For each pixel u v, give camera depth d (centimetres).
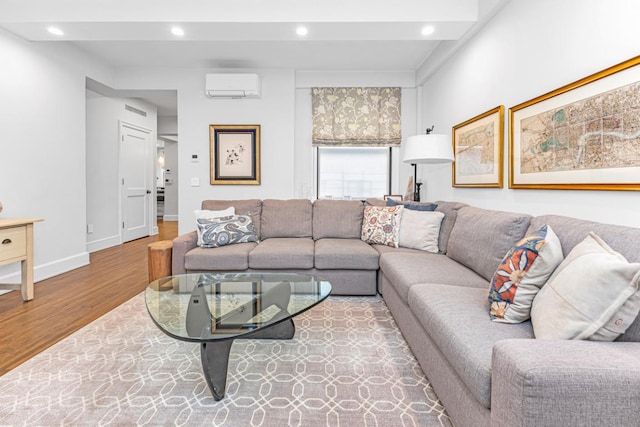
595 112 172
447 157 300
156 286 220
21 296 286
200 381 166
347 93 455
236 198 446
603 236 131
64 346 200
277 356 191
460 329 129
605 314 100
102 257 446
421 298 165
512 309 132
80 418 138
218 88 419
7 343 204
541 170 214
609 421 83
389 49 384
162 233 680
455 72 344
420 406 148
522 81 234
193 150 443
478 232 214
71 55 368
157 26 285
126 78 438
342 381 167
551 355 89
